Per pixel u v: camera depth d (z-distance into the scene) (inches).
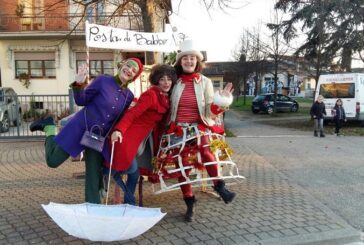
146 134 172.2
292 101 1293.1
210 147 172.7
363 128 741.3
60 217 123.0
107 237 122.8
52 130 168.1
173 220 183.8
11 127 497.4
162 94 172.9
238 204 209.6
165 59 259.3
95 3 486.3
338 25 929.5
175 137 177.3
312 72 1037.8
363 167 328.2
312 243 162.4
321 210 201.9
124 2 442.6
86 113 161.2
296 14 973.2
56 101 500.7
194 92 179.9
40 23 856.3
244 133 652.7
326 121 813.2
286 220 185.3
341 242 167.2
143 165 186.4
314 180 277.1
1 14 859.4
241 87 2171.5
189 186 181.6
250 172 300.7
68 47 871.1
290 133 655.1
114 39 230.5
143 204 207.9
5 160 349.7
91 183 164.4
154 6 420.5
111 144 163.6
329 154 401.4
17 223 178.7
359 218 195.5
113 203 207.0
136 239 161.3
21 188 244.8
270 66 1393.9
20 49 877.8
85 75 156.6
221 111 177.9
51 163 163.0
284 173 299.6
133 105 177.0
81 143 156.9
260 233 168.7
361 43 912.9
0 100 495.2
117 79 165.8
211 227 175.3
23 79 883.4
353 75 746.8
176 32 247.9
